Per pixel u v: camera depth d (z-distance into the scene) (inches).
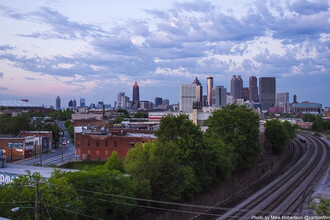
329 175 2864.2
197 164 2087.8
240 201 2149.4
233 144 2667.3
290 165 3449.8
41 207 1229.7
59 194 1277.1
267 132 3961.6
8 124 4980.3
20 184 1333.7
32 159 3572.8
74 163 3134.8
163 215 1653.5
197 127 2209.6
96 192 1397.6
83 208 1334.9
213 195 2094.0
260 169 2987.2
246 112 2871.6
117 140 3127.5
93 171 1603.1
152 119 6633.9
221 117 2827.3
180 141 2098.9
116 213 1505.9
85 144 3260.3
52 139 4500.5
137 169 1758.1
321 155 4030.5
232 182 2388.0
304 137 6195.9
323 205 1171.9
